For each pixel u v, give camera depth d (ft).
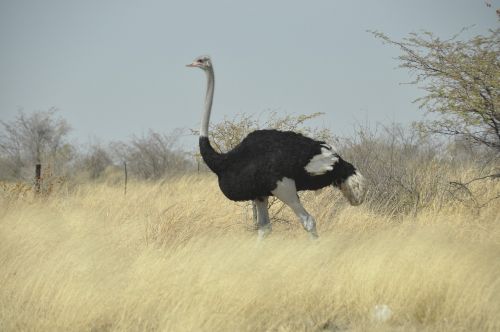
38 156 261.65
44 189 137.28
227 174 91.86
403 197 115.75
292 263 70.13
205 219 98.22
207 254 75.41
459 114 90.89
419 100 94.58
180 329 55.52
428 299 60.75
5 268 74.23
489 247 76.64
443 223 92.02
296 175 90.68
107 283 67.21
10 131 272.72
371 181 120.16
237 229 100.63
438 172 118.01
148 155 260.42
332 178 93.81
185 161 263.29
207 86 95.55
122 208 117.29
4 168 260.62
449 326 56.85
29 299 65.62
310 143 91.35
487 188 112.27
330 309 62.44
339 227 99.45
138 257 77.30
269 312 61.31
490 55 90.53
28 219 98.17
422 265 66.08
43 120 280.31
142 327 59.21
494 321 56.85
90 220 102.37
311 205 111.65
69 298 61.26
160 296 62.75
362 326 58.44
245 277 65.00
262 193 91.20
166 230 90.43
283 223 105.40
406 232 87.61
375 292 63.52
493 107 91.30
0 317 61.98
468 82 91.81
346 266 69.51
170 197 129.70
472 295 59.88
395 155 124.26
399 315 60.39
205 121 94.48
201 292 62.28
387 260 69.21
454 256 69.15
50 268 71.05
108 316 60.80
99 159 270.05
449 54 92.73
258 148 90.02
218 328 56.24
